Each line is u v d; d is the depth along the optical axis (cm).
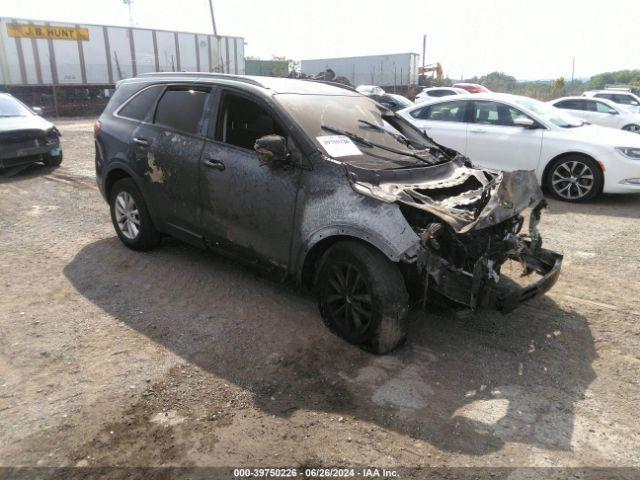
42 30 2445
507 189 367
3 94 1069
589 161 785
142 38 2748
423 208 335
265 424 295
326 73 1147
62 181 907
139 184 509
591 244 605
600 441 286
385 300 345
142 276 495
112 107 563
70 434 285
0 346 371
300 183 381
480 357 366
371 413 306
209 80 468
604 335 397
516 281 480
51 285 474
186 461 267
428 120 947
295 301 447
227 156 428
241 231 428
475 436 288
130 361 355
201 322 410
